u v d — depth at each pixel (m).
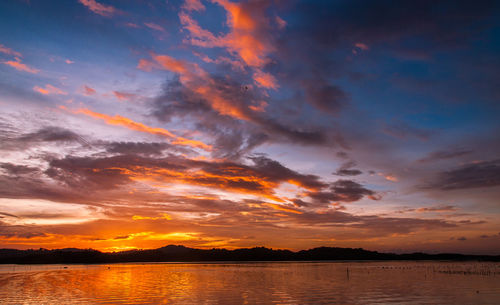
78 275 118.19
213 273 126.88
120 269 180.50
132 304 45.97
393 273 113.69
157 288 67.00
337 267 185.00
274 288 65.06
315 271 136.88
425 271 126.00
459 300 47.00
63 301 49.56
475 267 164.88
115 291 61.94
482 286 65.56
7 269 184.25
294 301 47.41
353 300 47.66
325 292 57.44
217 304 45.38
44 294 58.19
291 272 129.88
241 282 80.88
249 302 46.91
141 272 140.50
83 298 52.53
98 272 142.38
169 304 45.62
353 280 83.50
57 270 168.62
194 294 56.16
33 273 135.25
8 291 63.66
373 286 67.25
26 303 48.28
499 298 48.78
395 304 44.00
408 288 62.78
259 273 124.12
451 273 110.50
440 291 57.59
